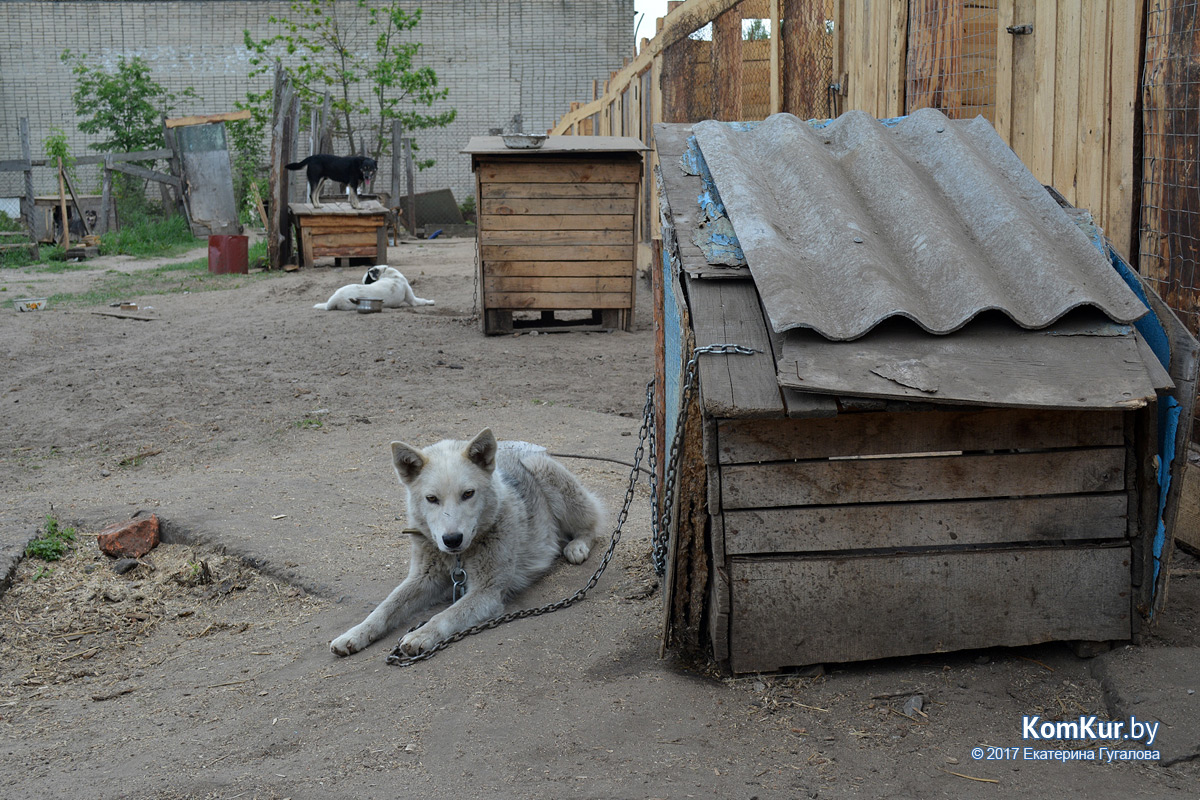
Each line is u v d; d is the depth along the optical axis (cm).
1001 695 317
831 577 324
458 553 418
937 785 268
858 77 727
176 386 903
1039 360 297
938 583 326
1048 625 331
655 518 402
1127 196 447
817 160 374
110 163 2683
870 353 296
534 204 1093
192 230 2831
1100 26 462
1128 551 328
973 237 342
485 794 269
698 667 342
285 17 3359
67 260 2264
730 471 317
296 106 2345
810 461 318
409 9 3372
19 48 3316
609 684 332
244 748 307
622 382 889
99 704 358
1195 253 404
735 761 282
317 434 739
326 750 301
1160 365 302
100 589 476
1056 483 324
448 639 384
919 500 322
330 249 1895
